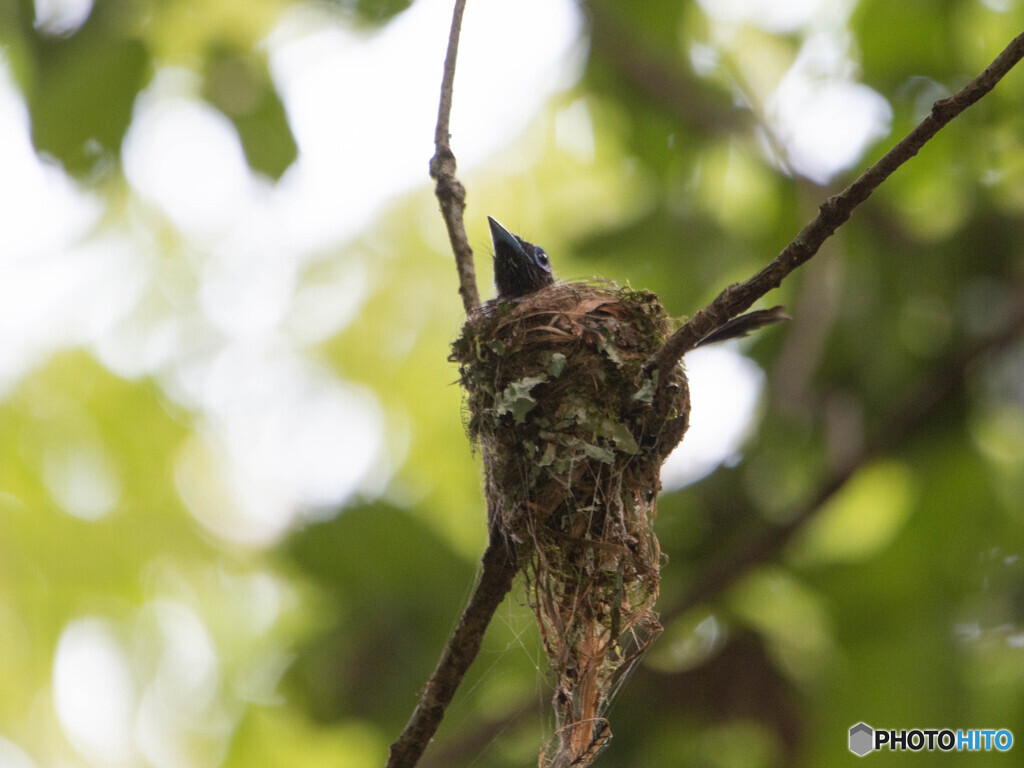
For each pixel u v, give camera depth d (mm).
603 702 6531
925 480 12125
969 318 12180
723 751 11484
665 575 11953
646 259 13156
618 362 7066
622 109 13711
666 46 13484
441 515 14898
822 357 12391
